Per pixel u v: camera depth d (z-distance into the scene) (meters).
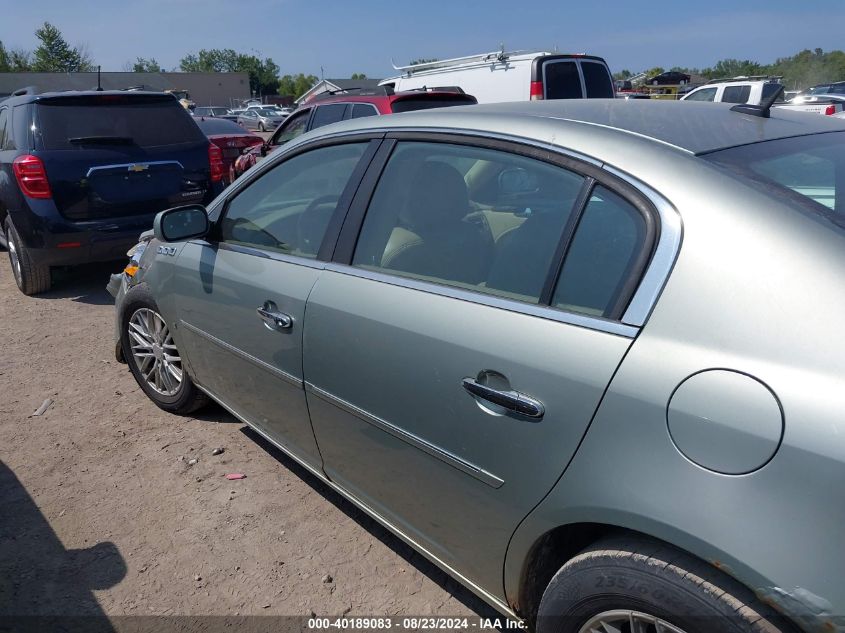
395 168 2.42
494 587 2.05
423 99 8.45
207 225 3.09
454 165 2.25
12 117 6.28
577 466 1.67
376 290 2.27
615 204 1.78
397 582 2.62
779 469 1.36
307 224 2.70
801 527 1.33
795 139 2.06
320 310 2.43
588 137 1.92
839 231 1.51
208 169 6.72
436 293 2.10
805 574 1.32
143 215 6.27
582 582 1.70
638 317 1.63
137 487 3.27
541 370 1.75
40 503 3.16
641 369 1.58
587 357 1.68
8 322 5.83
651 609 1.57
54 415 4.04
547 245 1.90
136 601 2.54
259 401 2.94
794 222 1.53
